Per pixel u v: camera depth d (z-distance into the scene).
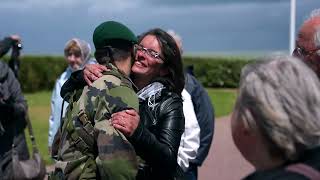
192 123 5.25
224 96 36.50
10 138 7.21
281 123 2.16
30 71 42.22
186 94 5.35
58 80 7.82
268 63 2.27
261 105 2.19
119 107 3.82
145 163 4.00
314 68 3.72
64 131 4.01
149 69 4.40
